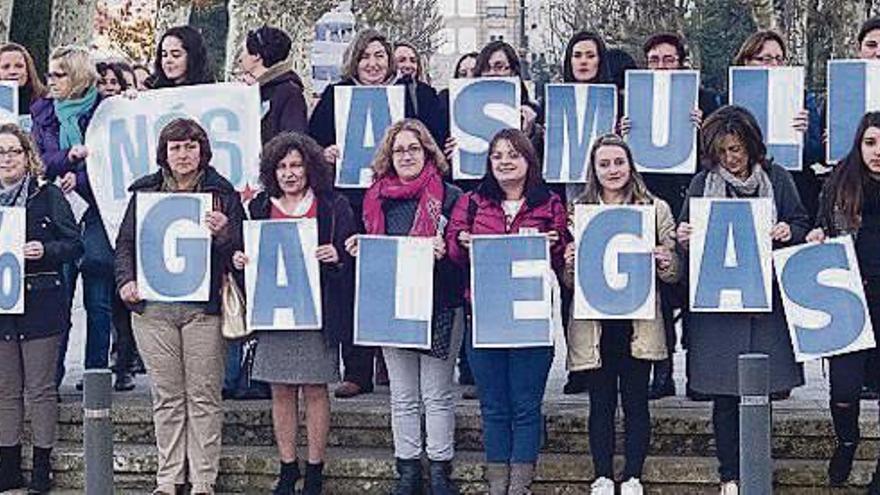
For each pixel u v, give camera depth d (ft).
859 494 28.22
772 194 26.91
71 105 31.22
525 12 322.75
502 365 27.12
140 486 29.86
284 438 28.22
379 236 27.35
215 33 133.49
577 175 30.04
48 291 28.60
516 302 26.68
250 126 30.53
